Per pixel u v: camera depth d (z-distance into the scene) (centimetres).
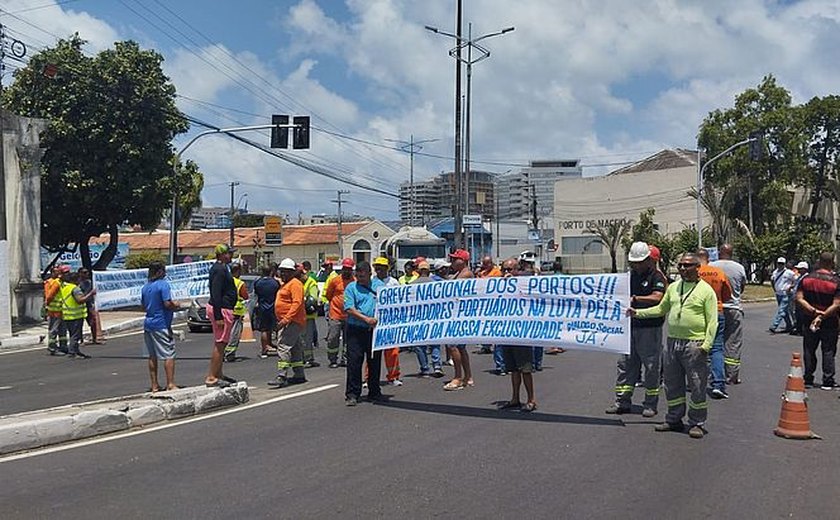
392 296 1061
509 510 597
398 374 1228
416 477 689
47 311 1773
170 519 583
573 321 943
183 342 2030
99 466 738
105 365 1573
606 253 7744
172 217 3259
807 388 1176
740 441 822
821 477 688
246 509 604
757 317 2898
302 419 952
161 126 3234
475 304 1007
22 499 635
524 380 989
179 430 895
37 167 2638
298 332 1238
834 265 1212
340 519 579
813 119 6450
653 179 7556
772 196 5809
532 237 7244
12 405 1085
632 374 968
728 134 5903
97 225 3372
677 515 585
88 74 3108
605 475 692
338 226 7244
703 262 1119
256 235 7319
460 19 3319
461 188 3475
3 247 2127
